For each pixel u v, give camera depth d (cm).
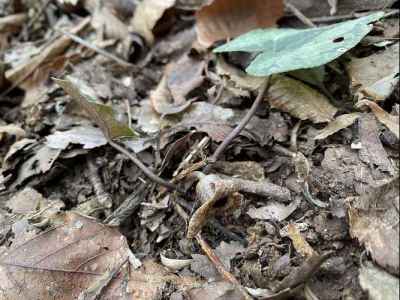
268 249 12
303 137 14
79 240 12
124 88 18
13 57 21
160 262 13
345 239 12
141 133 16
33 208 14
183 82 17
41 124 17
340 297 11
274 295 11
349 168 13
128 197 14
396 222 11
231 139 14
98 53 20
